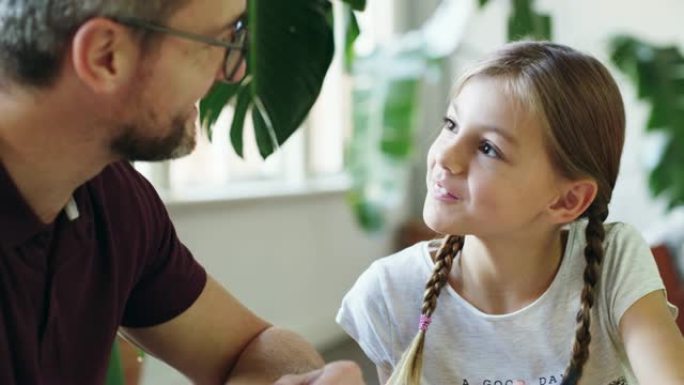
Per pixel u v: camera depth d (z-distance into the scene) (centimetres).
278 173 304
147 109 65
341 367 83
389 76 136
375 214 134
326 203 318
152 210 87
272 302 287
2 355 67
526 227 82
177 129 69
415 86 134
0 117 63
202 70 67
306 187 303
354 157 137
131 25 61
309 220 308
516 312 85
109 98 63
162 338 93
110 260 78
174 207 233
